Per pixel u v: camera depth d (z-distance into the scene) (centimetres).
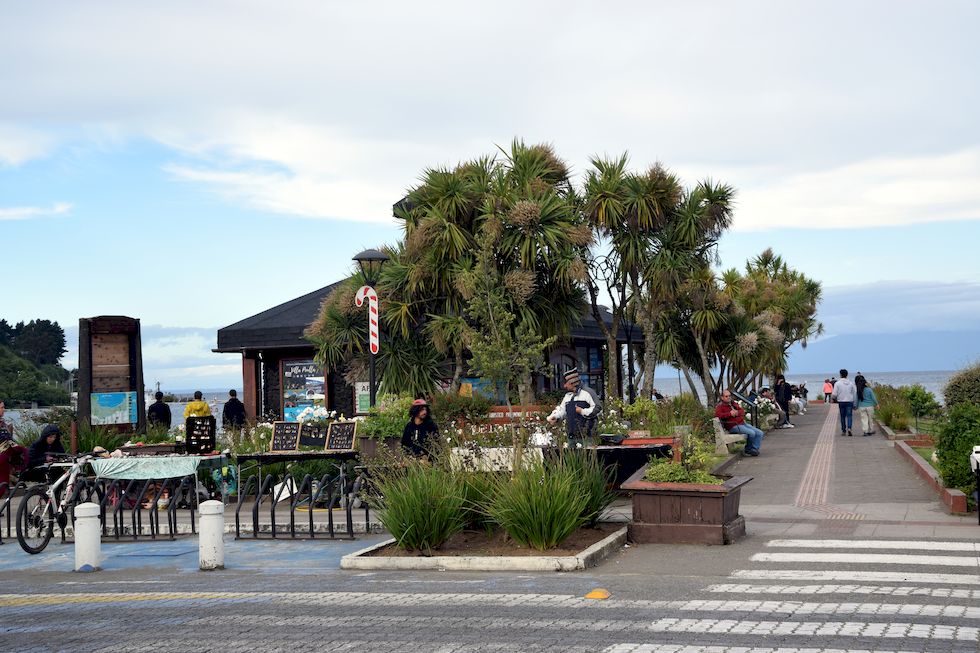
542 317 2348
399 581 1026
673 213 2486
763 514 1429
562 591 925
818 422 3909
